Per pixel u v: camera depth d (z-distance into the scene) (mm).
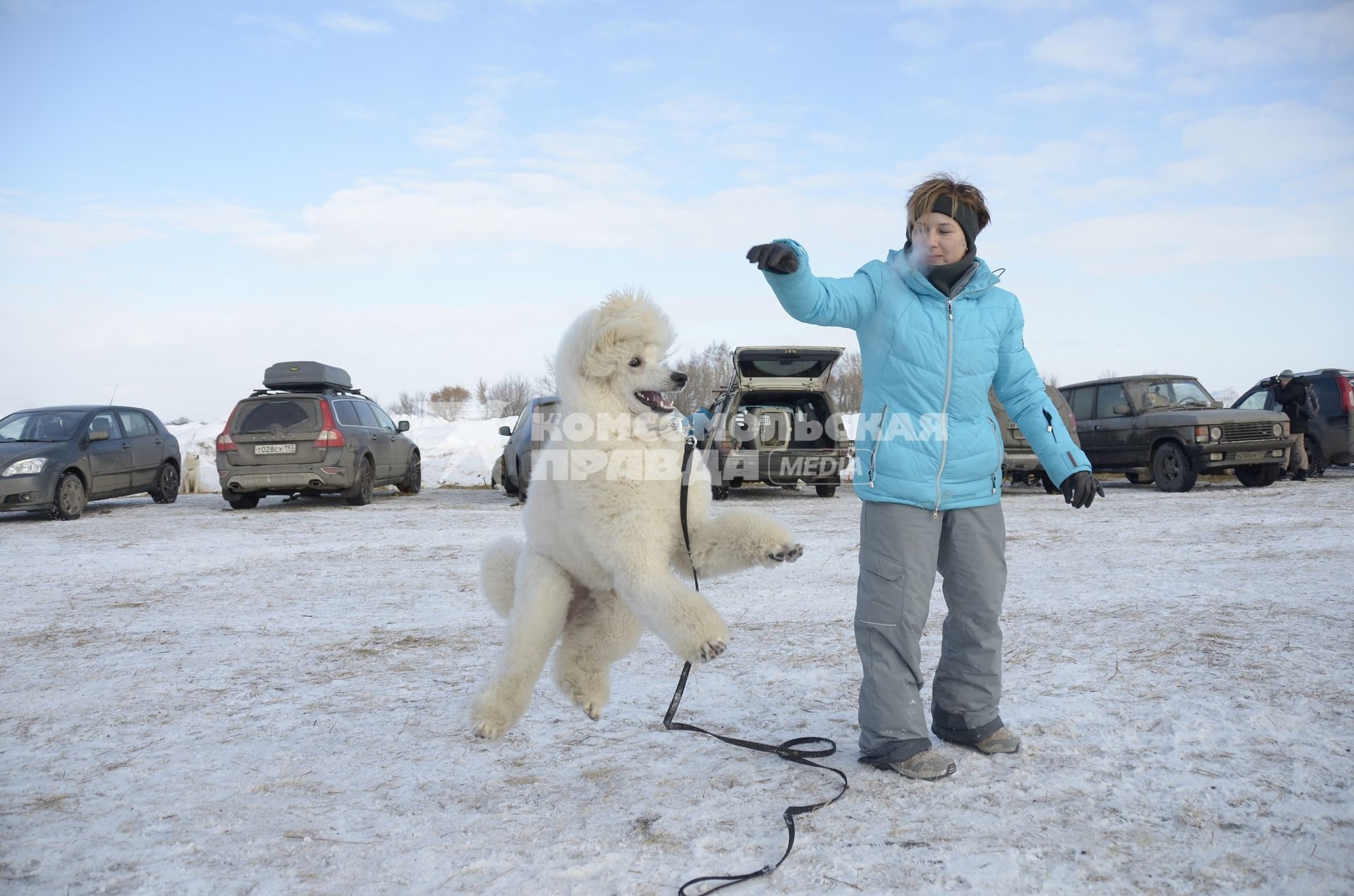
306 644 5457
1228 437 13789
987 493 3443
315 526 11367
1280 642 4812
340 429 13562
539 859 2754
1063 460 3449
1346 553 7559
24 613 6387
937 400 3320
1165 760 3354
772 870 2621
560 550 3275
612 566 3107
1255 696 3975
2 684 4668
